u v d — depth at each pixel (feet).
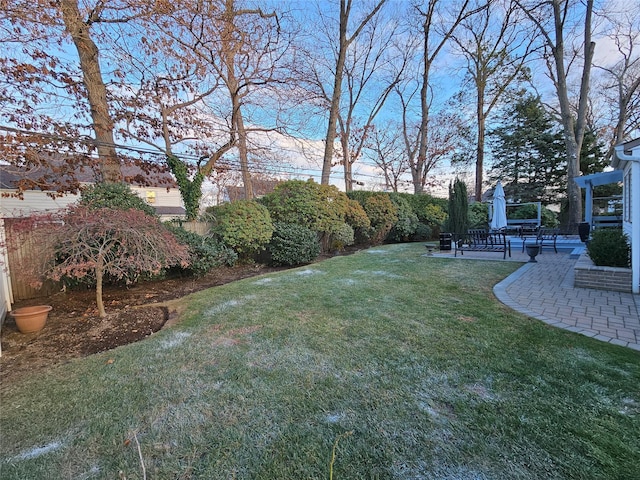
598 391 7.11
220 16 26.89
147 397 7.64
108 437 6.29
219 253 24.76
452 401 6.97
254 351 9.99
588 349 9.14
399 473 5.14
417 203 53.72
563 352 9.02
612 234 16.89
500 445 5.63
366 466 5.31
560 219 59.67
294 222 32.91
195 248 22.24
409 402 7.00
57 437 6.36
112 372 8.98
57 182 28.58
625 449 5.41
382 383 7.81
